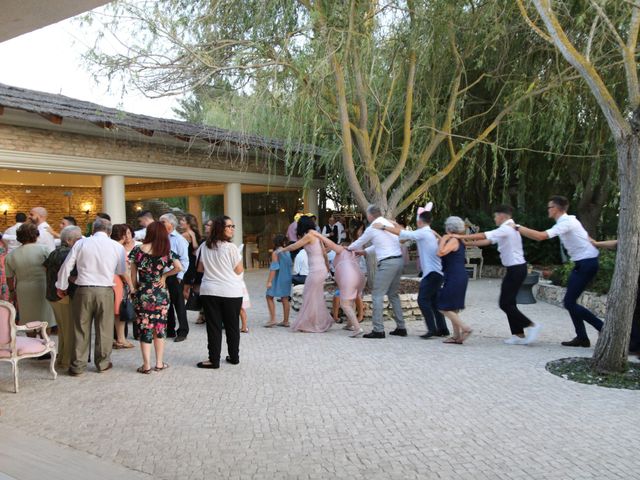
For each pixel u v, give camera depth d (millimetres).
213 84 9414
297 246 8430
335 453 3918
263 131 11938
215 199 24734
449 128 11094
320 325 8508
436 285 7938
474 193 18453
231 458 3852
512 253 7258
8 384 5766
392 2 9992
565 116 11492
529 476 3510
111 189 12992
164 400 5164
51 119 10750
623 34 10312
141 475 3607
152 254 6102
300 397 5211
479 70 12703
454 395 5191
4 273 7148
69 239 6512
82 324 6105
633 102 5703
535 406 4852
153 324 6137
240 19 9578
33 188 17719
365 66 10500
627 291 5711
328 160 13578
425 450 3941
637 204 5641
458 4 10000
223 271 6309
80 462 3818
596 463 3684
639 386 5406
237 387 5566
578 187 14469
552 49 11273
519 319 7363
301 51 9453
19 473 3658
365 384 5590
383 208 10688
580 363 6254
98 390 5520
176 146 14383
